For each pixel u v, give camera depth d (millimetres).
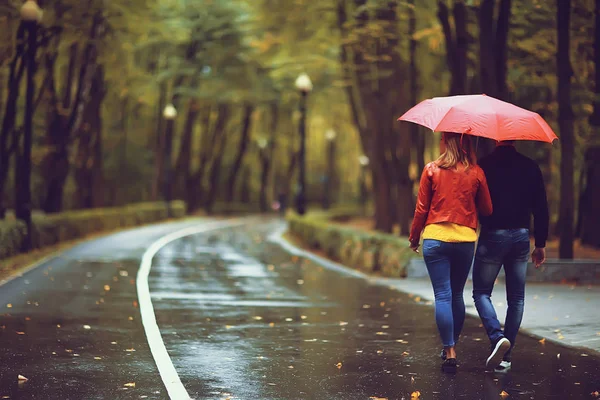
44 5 32344
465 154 11391
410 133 40156
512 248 11484
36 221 32875
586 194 33844
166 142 68375
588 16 29484
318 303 18859
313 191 128125
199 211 88688
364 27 30516
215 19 69125
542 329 14828
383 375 11023
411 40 34688
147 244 38844
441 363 11883
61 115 42031
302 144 51688
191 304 18250
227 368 11367
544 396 9891
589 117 29766
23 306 17141
